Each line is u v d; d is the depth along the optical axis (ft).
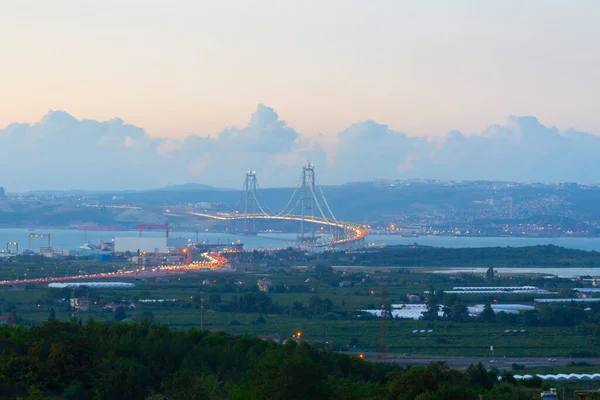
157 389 556.10
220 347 643.86
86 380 568.00
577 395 630.74
